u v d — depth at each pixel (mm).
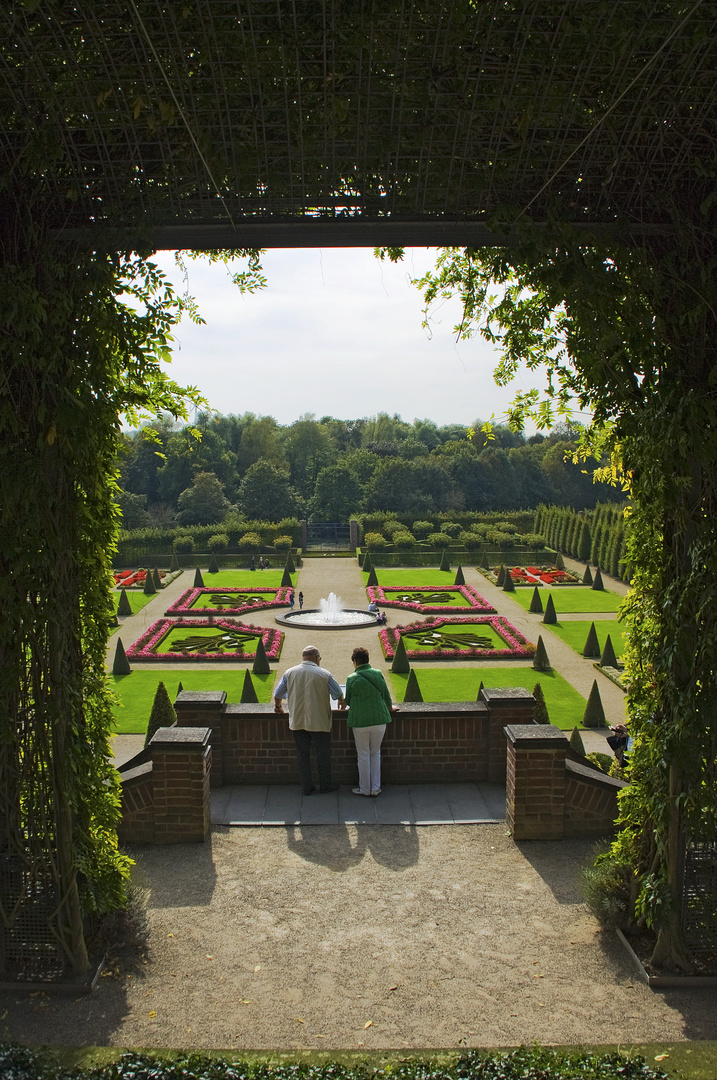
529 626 34125
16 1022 5230
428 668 26969
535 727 8055
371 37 4664
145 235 5328
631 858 6324
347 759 9117
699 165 5160
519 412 7859
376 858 7438
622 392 5703
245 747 9039
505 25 4680
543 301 5977
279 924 6371
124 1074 4344
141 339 5625
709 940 5820
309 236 5609
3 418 5242
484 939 6176
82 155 5148
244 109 5000
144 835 7723
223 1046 4977
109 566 6180
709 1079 4473
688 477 5359
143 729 20438
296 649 29797
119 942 6043
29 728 5570
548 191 5387
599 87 4953
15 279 5105
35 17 4520
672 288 5484
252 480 75438
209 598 41250
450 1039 5043
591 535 56375
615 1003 5441
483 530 66688
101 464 5879
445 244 5633
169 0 4477
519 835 7781
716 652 5512
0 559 5410
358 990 5543
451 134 5156
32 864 5602
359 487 76625
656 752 5840
